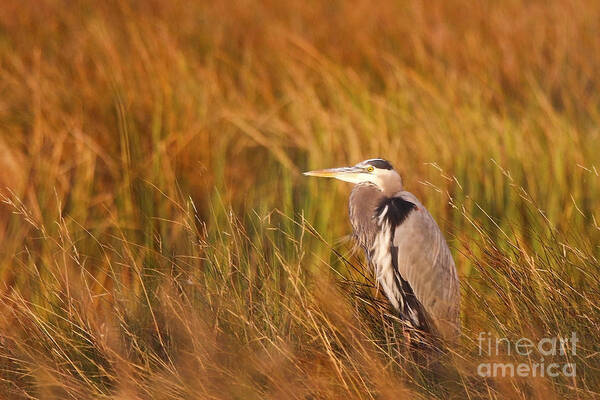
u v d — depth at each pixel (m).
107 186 11.15
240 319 7.79
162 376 7.30
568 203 10.21
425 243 8.28
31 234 10.04
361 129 12.27
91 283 9.34
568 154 11.10
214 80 13.26
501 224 9.94
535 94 13.21
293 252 9.27
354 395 6.93
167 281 8.34
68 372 7.60
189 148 11.64
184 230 9.84
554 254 7.90
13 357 7.72
